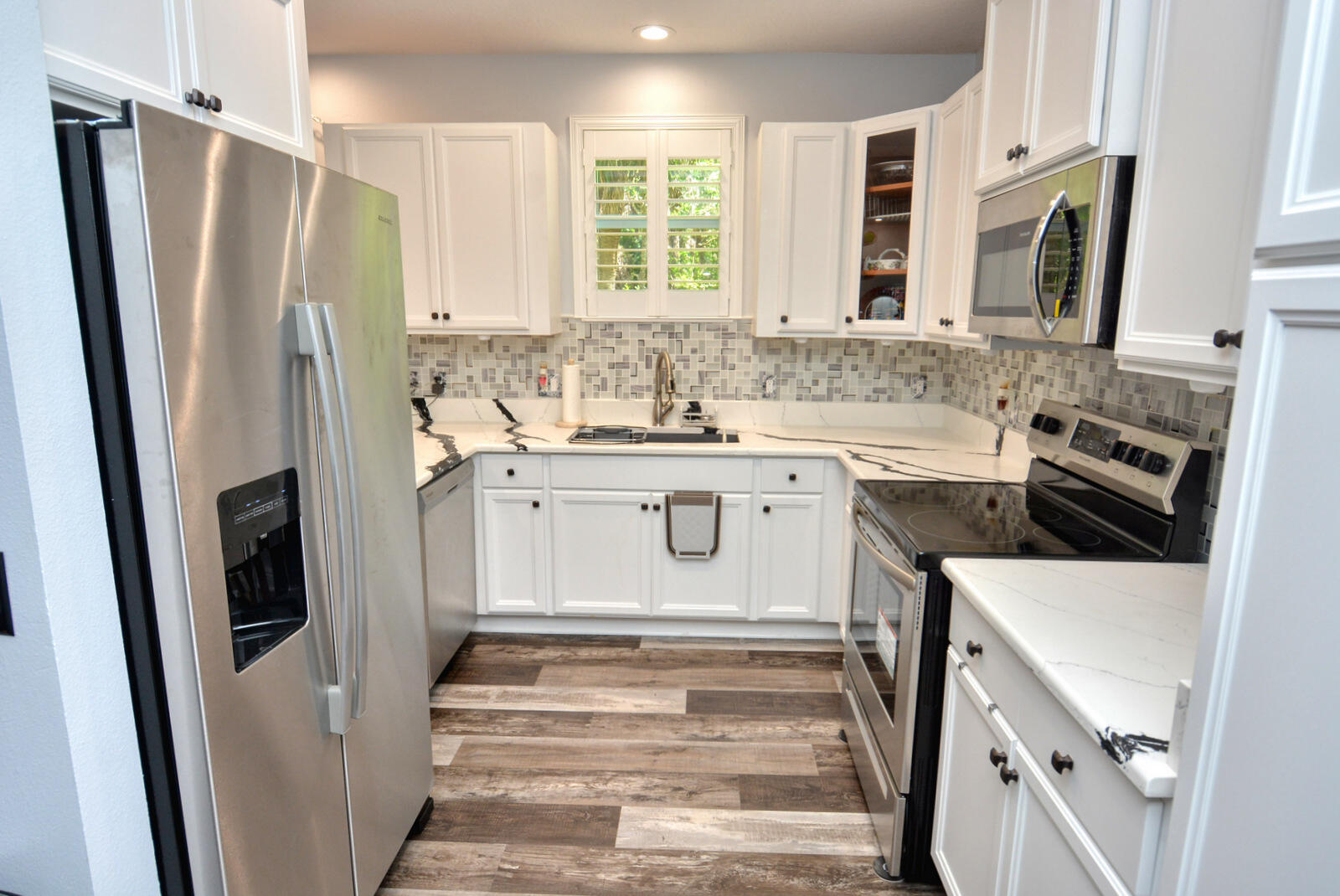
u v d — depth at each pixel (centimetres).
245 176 112
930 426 343
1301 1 64
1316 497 60
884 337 296
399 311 171
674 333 340
